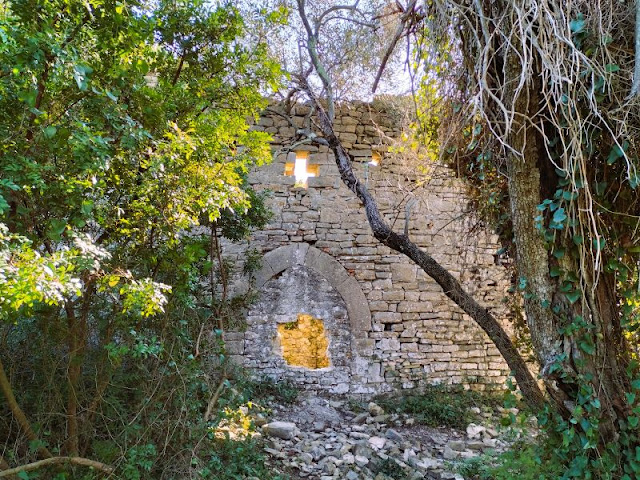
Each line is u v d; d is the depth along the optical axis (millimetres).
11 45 2133
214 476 4059
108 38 2689
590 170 3096
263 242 7086
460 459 5223
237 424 5020
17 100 2439
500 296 7500
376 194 7383
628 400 2918
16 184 2438
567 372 2994
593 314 3037
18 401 3637
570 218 2980
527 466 3199
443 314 7430
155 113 3109
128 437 3809
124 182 3152
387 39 6055
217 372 5086
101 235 3332
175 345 4176
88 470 3574
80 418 3660
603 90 2742
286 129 7273
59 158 2738
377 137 7465
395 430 6109
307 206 7270
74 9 2553
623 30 2789
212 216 3367
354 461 4961
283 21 4102
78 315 3771
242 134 3758
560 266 3070
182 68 3715
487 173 4008
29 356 3744
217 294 6270
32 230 2807
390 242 4547
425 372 7250
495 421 6566
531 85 3037
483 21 2832
